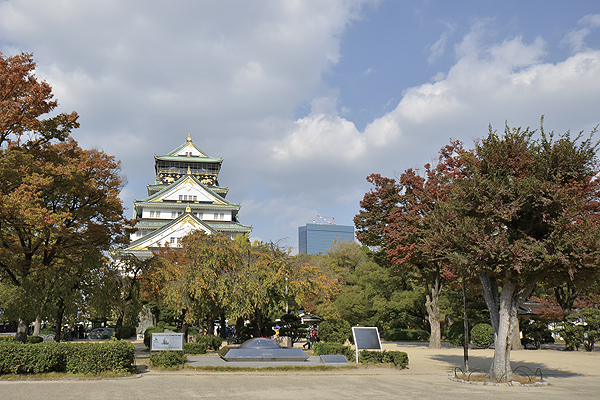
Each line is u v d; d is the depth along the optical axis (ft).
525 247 55.21
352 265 223.71
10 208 61.31
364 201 127.65
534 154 59.72
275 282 95.14
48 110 73.10
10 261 74.69
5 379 52.29
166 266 103.65
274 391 47.09
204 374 60.85
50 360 56.03
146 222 273.33
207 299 92.02
